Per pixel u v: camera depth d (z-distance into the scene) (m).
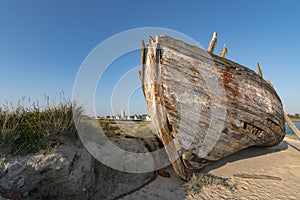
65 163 3.28
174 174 5.38
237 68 5.86
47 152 3.39
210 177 5.21
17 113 4.28
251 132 5.91
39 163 3.07
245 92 5.70
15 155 3.16
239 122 5.54
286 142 12.00
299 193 4.68
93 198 3.71
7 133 3.34
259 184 5.21
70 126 4.45
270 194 4.56
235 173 5.88
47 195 3.15
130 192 4.18
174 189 4.54
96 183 3.96
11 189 2.72
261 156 7.85
